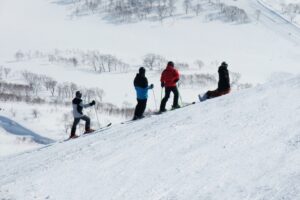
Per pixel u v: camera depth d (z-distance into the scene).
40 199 9.12
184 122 13.74
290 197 7.07
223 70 21.20
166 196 8.14
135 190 8.75
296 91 15.37
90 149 13.08
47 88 146.88
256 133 11.13
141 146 11.86
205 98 21.59
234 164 9.15
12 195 9.65
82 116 21.58
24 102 115.56
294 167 8.36
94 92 142.50
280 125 11.48
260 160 9.11
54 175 10.76
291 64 199.88
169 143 11.62
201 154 10.22
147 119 17.20
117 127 17.61
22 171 12.51
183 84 150.00
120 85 161.88
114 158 11.27
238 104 14.92
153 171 9.68
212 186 8.21
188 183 8.59
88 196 8.89
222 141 10.95
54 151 15.48
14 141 74.25
